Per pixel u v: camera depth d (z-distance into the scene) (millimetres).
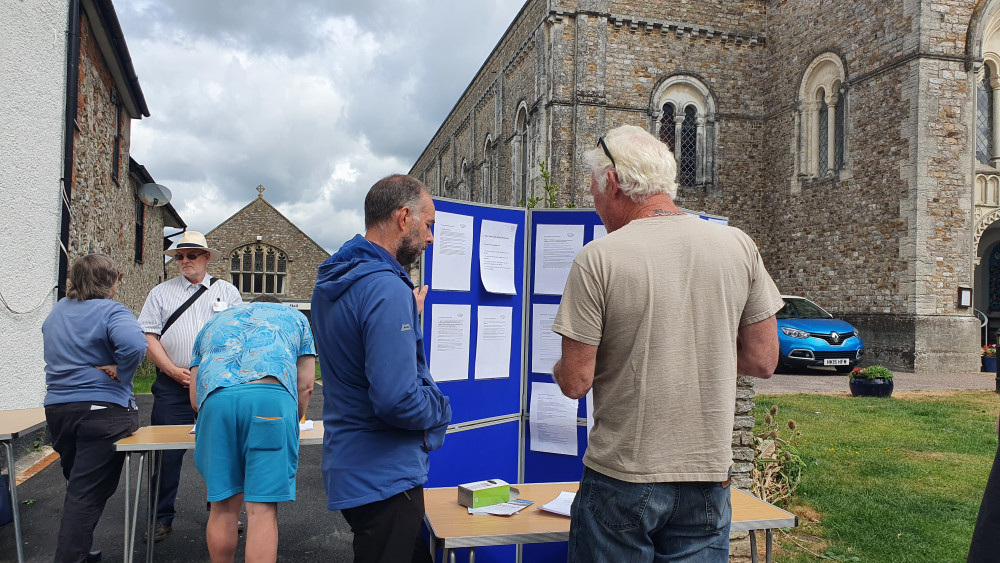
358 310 2326
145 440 3811
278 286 39844
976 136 15328
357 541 2393
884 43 15117
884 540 4402
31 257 6707
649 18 18797
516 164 21578
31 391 6703
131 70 11109
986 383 12000
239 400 3023
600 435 2055
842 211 16375
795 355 13531
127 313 3904
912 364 13914
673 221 2084
